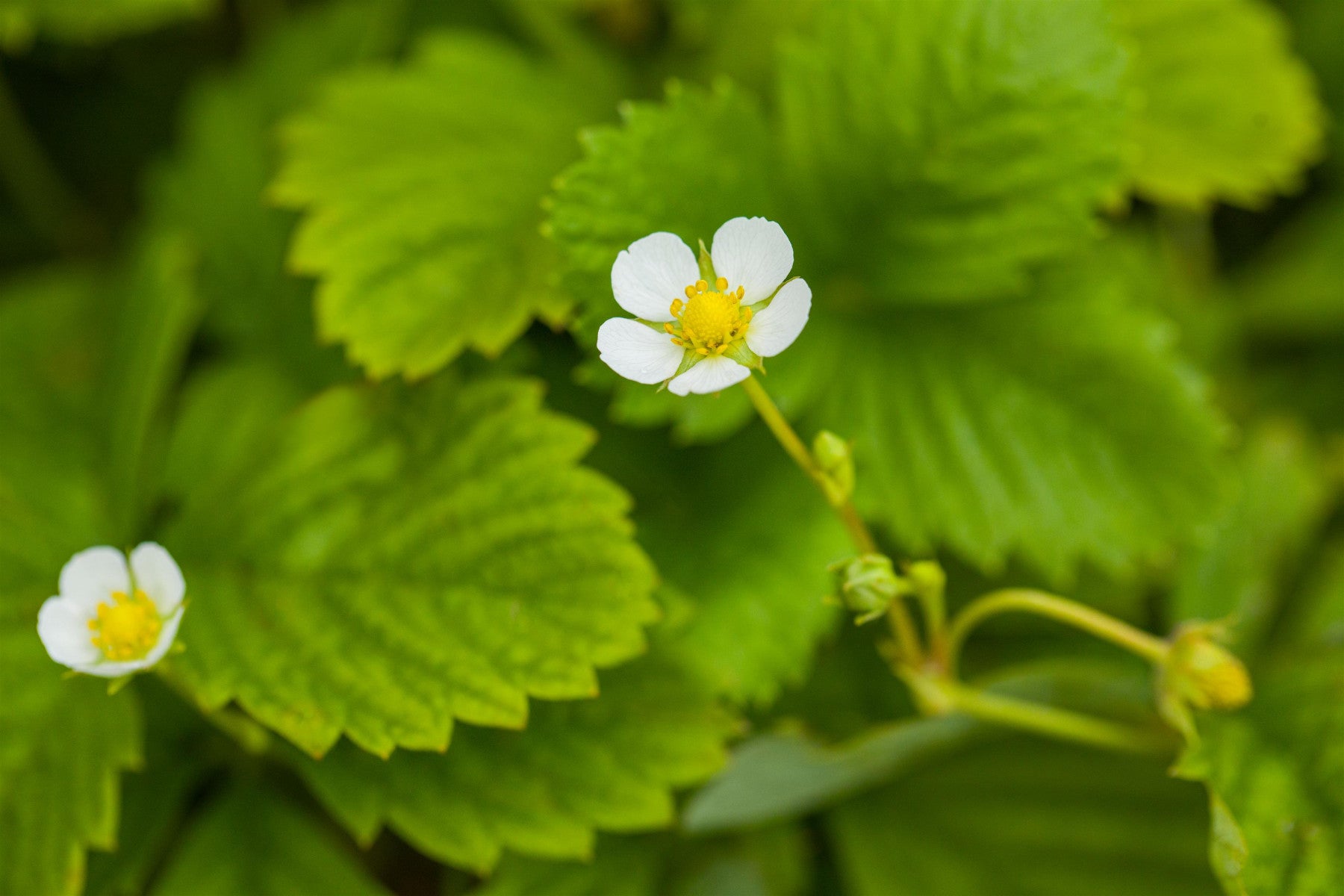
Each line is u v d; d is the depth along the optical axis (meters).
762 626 0.31
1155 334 0.32
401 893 0.32
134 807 0.31
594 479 0.30
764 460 0.32
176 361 0.34
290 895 0.31
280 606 0.30
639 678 0.30
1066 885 0.32
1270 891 0.29
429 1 0.36
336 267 0.31
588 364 0.31
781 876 0.31
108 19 0.34
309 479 0.31
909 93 0.32
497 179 0.32
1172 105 0.34
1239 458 0.34
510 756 0.30
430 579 0.30
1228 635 0.33
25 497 0.32
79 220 0.37
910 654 0.30
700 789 0.30
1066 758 0.32
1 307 0.34
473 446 0.30
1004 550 0.32
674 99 0.31
